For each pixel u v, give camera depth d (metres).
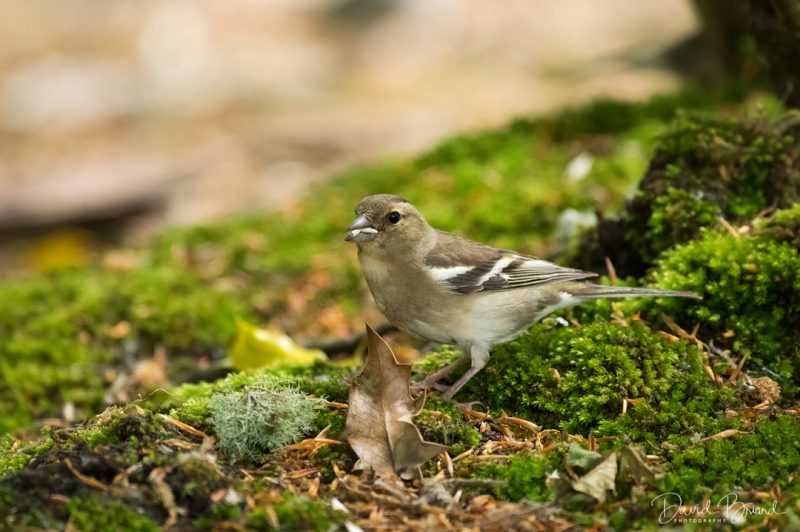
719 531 6.72
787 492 7.13
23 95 27.12
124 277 14.76
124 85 27.55
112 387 12.42
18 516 6.38
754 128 10.38
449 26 30.39
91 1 32.47
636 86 22.80
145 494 6.70
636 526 6.72
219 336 13.45
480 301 8.82
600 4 30.16
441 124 23.91
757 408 8.27
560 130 16.72
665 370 8.40
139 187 22.02
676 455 7.50
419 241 8.95
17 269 20.39
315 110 25.86
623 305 9.51
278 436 7.62
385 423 7.53
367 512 6.95
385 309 9.19
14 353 12.73
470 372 8.82
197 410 8.05
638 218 10.45
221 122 25.48
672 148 10.48
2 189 22.12
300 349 10.91
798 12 11.05
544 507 6.95
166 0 32.53
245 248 15.31
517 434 8.11
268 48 29.80
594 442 7.74
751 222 9.86
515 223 14.16
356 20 31.06
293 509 6.67
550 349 8.85
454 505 7.01
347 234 8.85
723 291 9.12
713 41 17.62
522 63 27.36
